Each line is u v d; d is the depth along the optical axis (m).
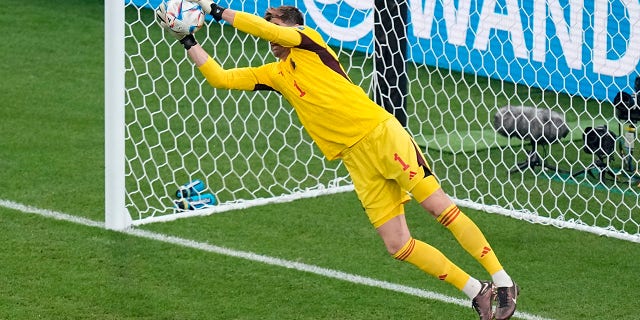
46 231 26.94
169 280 24.20
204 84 41.34
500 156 35.19
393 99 33.38
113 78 26.88
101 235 26.86
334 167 33.59
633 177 33.00
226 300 23.22
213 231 27.64
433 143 36.28
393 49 33.00
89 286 23.62
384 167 21.11
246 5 45.69
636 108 32.78
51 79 41.78
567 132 33.00
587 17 39.88
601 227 29.06
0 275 23.98
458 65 42.44
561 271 25.64
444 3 41.75
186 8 21.42
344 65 42.66
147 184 31.33
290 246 26.73
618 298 24.02
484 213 29.86
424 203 21.12
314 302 23.23
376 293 23.83
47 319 21.84
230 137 36.09
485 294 21.11
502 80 36.12
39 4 52.50
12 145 34.03
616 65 39.50
